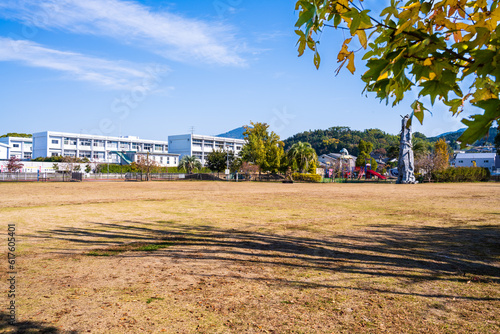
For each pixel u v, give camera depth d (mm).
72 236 8023
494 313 3617
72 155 86125
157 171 80062
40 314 3525
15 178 51938
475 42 1188
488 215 12320
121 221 10430
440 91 1282
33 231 8672
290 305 3812
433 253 6461
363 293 4234
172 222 10281
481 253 6480
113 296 4070
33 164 67312
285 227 9438
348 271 5230
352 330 3172
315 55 1350
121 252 6449
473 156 90312
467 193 25141
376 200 18891
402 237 8062
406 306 3807
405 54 1259
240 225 9758
